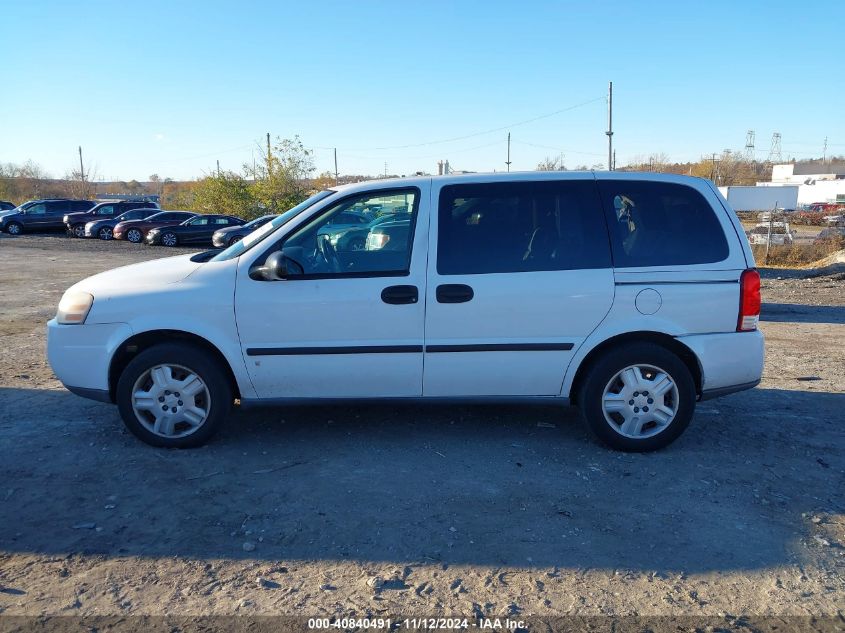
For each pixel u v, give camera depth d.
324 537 3.67
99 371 4.74
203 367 4.68
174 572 3.34
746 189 62.03
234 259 4.77
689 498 4.16
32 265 20.36
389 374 4.71
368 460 4.66
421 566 3.41
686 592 3.22
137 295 4.69
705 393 4.82
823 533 3.77
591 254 4.70
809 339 9.62
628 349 4.70
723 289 4.71
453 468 4.55
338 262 4.74
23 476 4.37
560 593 3.20
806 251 27.50
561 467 4.58
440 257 4.67
